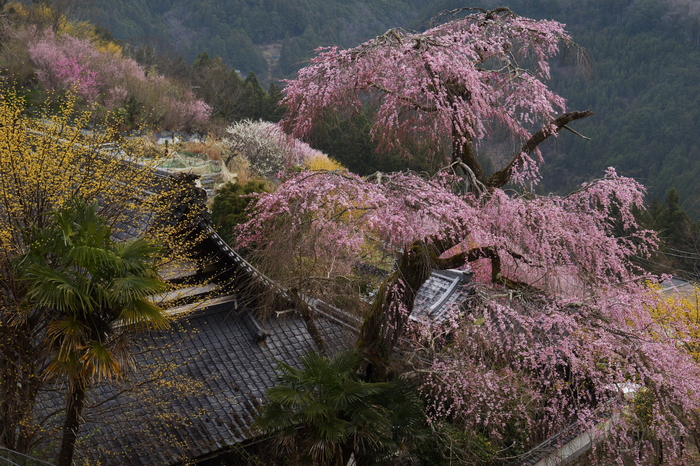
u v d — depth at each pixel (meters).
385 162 35.28
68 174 7.05
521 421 9.20
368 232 7.11
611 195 8.05
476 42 8.30
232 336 9.11
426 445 8.59
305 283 8.15
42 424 6.51
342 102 8.00
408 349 8.90
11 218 6.54
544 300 7.70
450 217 7.01
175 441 7.43
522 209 7.49
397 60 7.54
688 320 10.44
